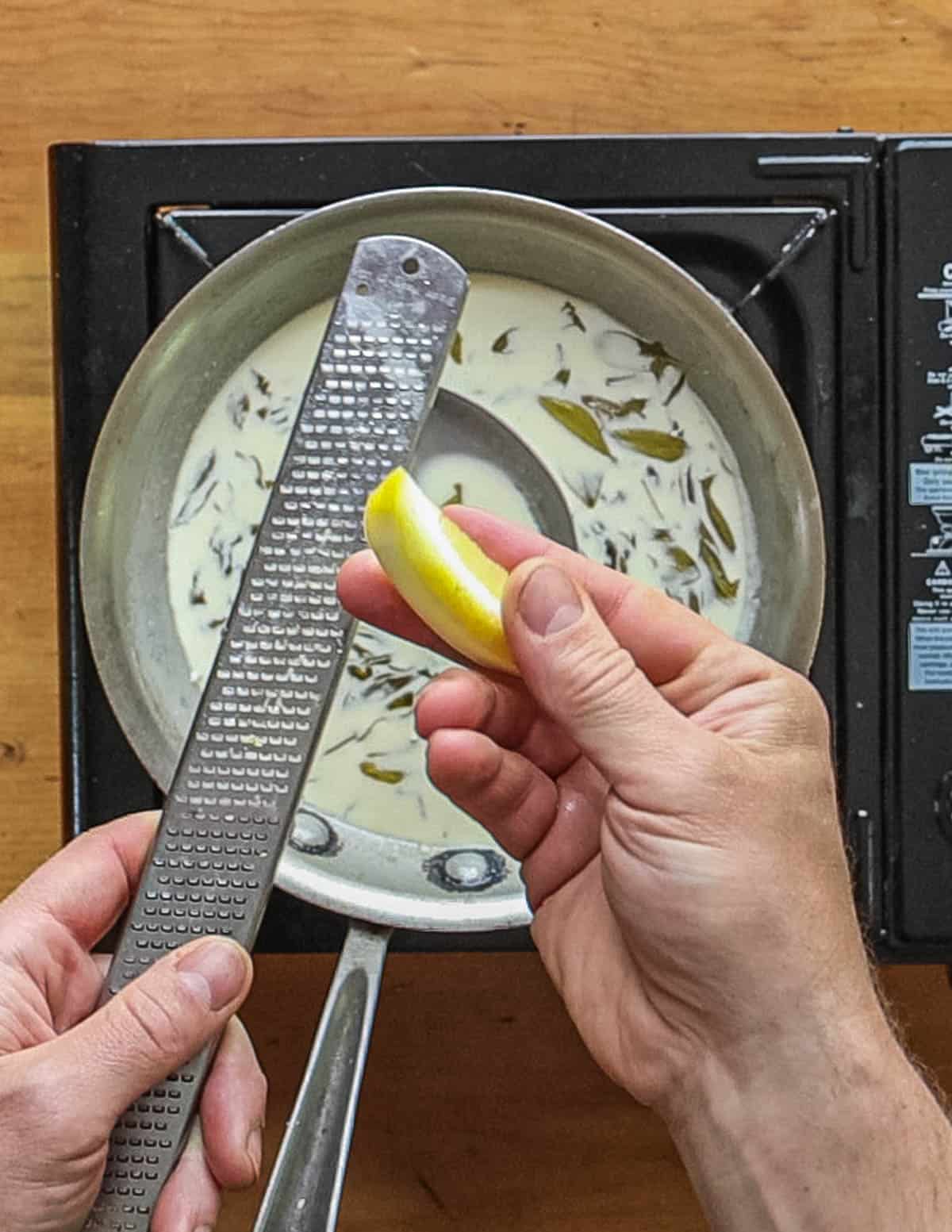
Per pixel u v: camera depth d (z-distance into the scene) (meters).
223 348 0.69
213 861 0.56
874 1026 0.54
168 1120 0.56
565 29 0.78
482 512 0.60
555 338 0.71
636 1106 0.77
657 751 0.51
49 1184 0.51
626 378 0.71
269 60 0.78
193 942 0.54
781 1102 0.54
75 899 0.61
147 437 0.67
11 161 0.78
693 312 0.66
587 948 0.61
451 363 0.71
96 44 0.78
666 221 0.70
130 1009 0.52
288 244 0.65
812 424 0.70
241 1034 0.62
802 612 0.64
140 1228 0.56
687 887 0.52
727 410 0.69
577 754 0.62
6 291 0.78
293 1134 0.61
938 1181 0.54
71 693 0.70
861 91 0.78
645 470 0.71
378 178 0.70
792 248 0.70
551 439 0.71
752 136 0.70
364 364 0.58
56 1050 0.51
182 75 0.78
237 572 0.70
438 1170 0.77
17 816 0.77
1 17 0.78
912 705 0.70
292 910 0.70
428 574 0.50
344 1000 0.63
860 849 0.70
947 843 0.70
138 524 0.69
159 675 0.68
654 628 0.57
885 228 0.70
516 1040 0.78
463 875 0.69
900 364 0.70
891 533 0.70
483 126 0.78
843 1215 0.54
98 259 0.70
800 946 0.52
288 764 0.56
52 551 0.78
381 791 0.71
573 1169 0.77
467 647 0.53
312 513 0.57
